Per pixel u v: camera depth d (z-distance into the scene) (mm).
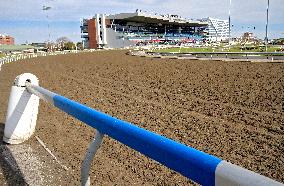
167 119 9172
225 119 9141
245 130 7914
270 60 26859
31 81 4988
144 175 4805
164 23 125750
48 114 8734
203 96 13234
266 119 9055
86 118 2445
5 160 4625
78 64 32750
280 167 5441
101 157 5562
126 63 32844
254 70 20969
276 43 82625
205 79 18375
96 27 114688
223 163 1092
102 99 12602
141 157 5570
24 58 44844
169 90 15102
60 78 20094
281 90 13516
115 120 1963
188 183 4547
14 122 5113
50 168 4449
